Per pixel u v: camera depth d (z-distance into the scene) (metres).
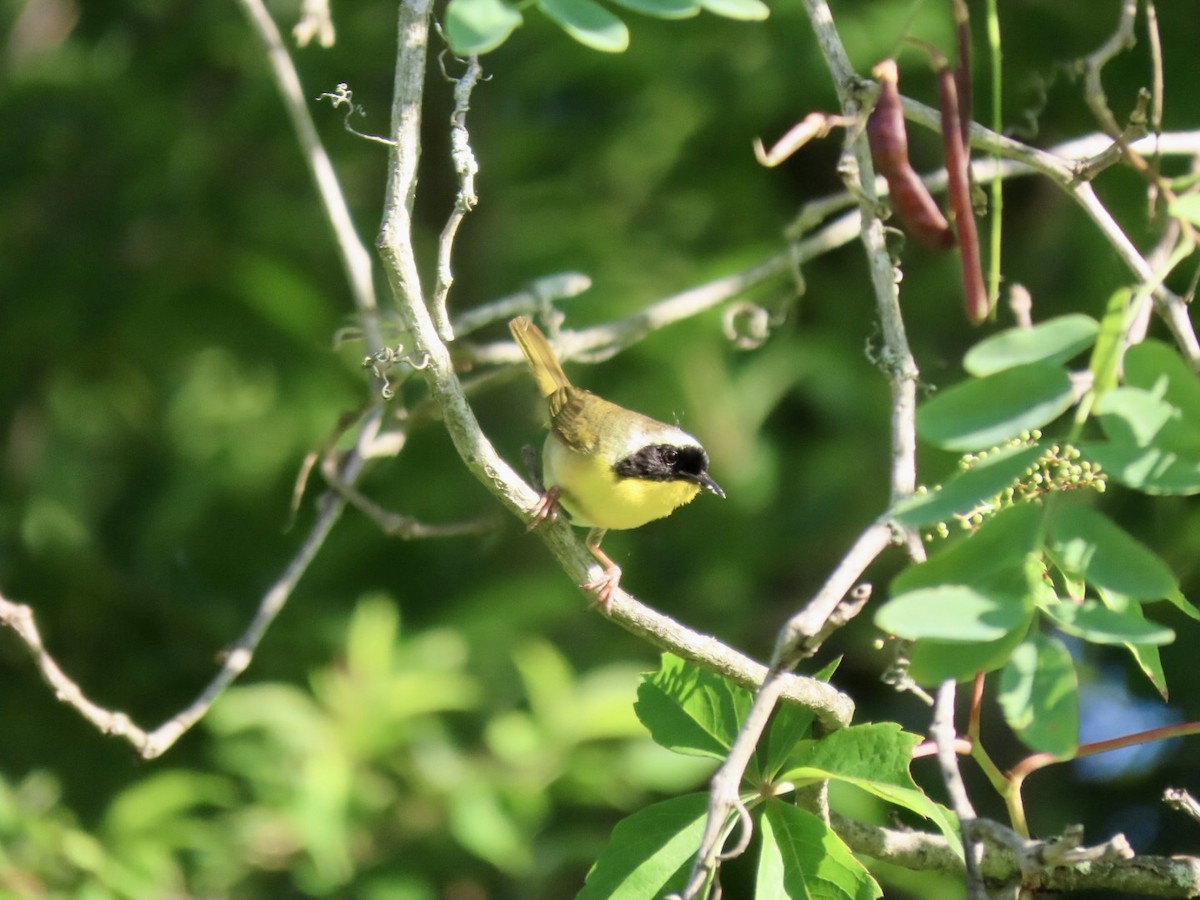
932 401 3.90
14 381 15.20
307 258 14.82
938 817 4.50
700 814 4.87
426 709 10.93
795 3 13.55
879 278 5.25
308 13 7.71
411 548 14.15
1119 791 12.35
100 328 14.76
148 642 14.19
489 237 14.39
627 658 13.27
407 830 10.80
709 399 13.72
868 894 4.60
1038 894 5.34
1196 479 3.64
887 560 13.42
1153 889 5.23
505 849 10.22
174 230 14.63
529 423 14.10
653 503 8.01
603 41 4.22
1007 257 13.36
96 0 16.06
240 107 14.67
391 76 14.69
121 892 10.01
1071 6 12.93
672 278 14.20
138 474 15.45
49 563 14.38
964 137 5.29
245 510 14.65
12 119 15.23
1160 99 5.55
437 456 14.31
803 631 4.13
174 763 13.39
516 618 12.68
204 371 15.38
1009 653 3.82
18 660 13.78
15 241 14.91
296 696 10.88
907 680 4.77
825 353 13.95
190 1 15.50
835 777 4.74
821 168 15.16
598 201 15.20
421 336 4.92
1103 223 5.31
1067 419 7.49
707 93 14.41
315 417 14.21
